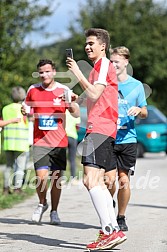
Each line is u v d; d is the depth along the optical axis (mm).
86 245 10492
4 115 17219
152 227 12281
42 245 10539
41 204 12820
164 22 60500
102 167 9797
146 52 59000
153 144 33844
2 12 23766
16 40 24641
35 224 12797
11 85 24406
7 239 11117
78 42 58344
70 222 13031
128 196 11977
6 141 17344
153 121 34531
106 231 9680
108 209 9781
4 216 13922
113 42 58719
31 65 25359
